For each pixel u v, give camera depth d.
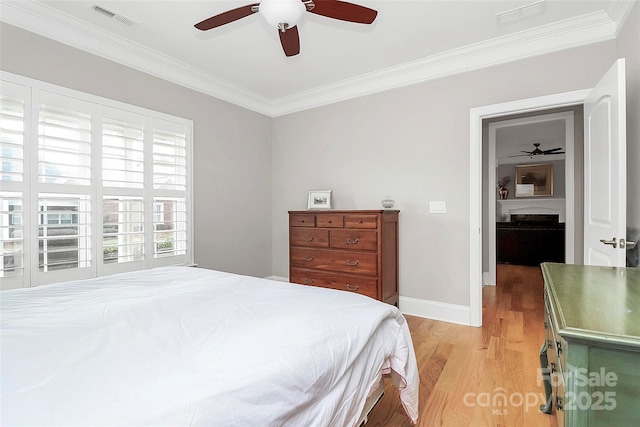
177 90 3.21
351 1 2.20
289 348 0.97
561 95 2.54
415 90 3.23
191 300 1.41
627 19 2.12
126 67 2.80
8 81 2.15
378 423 1.59
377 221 2.95
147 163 2.93
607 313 0.84
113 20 2.42
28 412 0.63
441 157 3.09
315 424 0.93
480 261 2.93
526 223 6.40
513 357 2.28
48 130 2.34
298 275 3.49
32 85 2.25
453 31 2.58
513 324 2.96
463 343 2.53
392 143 3.38
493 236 4.52
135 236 2.83
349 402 1.10
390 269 3.13
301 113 4.08
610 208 1.93
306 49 2.87
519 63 2.71
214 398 0.72
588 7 2.25
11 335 1.01
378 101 3.46
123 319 1.17
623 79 1.80
